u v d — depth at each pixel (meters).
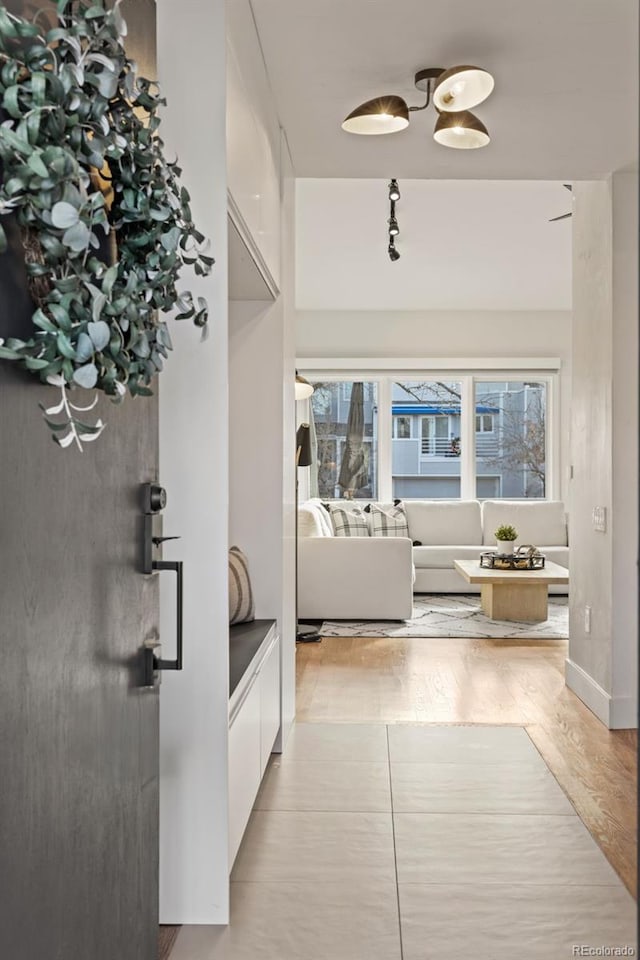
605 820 2.94
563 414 9.52
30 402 1.11
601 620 4.23
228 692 2.37
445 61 3.07
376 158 4.00
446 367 9.48
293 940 2.20
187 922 2.30
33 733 1.11
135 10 1.55
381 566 6.86
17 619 1.07
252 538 3.68
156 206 1.33
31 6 1.08
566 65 3.07
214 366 2.33
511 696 4.64
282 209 3.73
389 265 7.76
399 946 2.16
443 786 3.26
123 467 1.51
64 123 1.02
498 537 7.45
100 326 1.07
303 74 3.18
